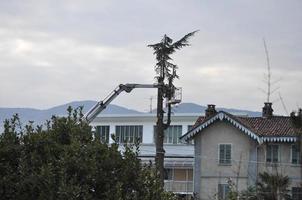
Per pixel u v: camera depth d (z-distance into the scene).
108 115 86.94
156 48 50.66
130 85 47.97
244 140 62.47
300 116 19.00
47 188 13.27
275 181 31.95
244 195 30.69
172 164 77.62
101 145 14.43
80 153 13.95
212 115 63.69
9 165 13.90
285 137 59.56
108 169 14.17
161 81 49.25
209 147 63.69
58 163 13.63
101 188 13.91
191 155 79.94
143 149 79.38
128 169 14.40
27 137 14.34
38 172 13.59
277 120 64.75
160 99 47.62
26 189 13.49
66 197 12.99
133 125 85.94
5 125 14.65
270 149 61.06
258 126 63.69
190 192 71.06
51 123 15.13
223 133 63.44
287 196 36.84
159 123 47.19
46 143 14.29
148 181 14.67
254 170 60.94
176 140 83.38
